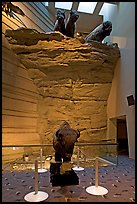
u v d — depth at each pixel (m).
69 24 6.76
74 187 2.87
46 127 6.42
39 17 7.52
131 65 5.79
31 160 4.12
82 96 6.91
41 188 2.82
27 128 5.84
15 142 5.05
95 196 2.52
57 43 6.29
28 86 6.12
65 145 2.69
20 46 5.89
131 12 5.90
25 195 2.55
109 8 8.13
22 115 5.68
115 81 6.90
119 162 4.96
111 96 7.12
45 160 4.10
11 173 3.71
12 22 5.90
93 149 4.49
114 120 7.28
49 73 6.47
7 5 5.15
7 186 2.93
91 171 3.89
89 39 7.32
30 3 6.96
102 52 6.64
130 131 5.74
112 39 7.63
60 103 6.68
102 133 7.11
